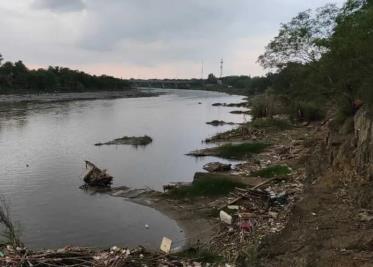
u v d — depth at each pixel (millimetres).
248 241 15750
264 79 136000
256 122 56406
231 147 40344
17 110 87312
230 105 115125
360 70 22969
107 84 195125
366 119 18141
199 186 25406
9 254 13594
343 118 24453
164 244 16422
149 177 31500
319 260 11719
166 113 89625
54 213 22984
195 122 71875
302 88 50438
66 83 164625
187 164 36125
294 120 56750
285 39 39469
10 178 30609
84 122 68625
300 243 13250
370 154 16828
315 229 13859
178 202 24281
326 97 42531
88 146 45000
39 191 27281
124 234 19891
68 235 19797
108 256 13875
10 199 25453
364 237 12500
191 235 19188
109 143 46656
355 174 17688
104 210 23531
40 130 57625
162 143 47875
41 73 150375
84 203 24844
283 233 14555
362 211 14555
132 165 35656
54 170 33312
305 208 16062
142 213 22891
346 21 26094
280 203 19328
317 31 37719
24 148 43188
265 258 13078
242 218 18406
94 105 109188
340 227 13602
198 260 14844
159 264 13961
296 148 35781
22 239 19156
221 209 21125
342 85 26062
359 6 28406
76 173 32312
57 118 73688
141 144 46469
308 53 39438
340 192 17062
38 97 127938
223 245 16484
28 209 23578
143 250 15242
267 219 17734
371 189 15398
